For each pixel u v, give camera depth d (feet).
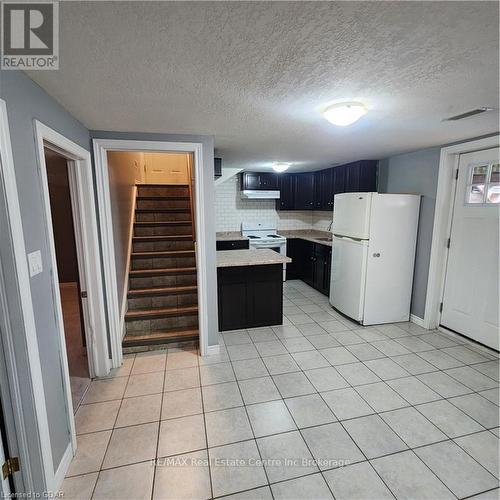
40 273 4.55
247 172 17.76
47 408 4.65
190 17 3.13
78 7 2.93
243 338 10.37
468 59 4.08
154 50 3.78
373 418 6.42
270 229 19.31
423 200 10.83
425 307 11.03
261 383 7.72
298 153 11.43
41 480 4.38
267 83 4.83
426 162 10.58
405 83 4.88
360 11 3.05
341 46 3.75
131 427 6.23
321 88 5.07
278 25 3.30
